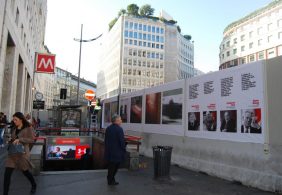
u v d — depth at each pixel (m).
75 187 7.22
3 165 9.90
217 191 7.02
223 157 8.55
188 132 10.38
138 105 14.77
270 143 7.13
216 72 9.16
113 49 123.44
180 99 11.04
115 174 8.23
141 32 117.12
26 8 31.09
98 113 22.84
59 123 20.28
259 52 101.25
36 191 6.77
